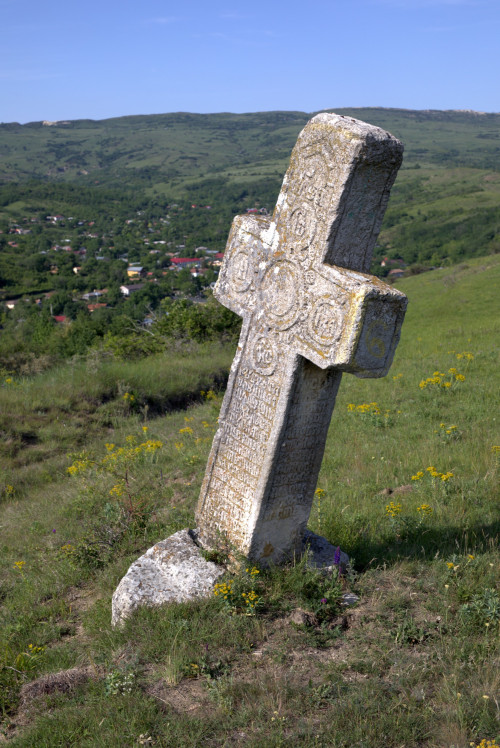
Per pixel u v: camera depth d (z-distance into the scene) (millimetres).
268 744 3213
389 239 116000
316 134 4312
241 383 4949
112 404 13156
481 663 3734
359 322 4000
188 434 10773
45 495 8984
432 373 13727
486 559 4918
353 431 9859
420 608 4383
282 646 4043
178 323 21625
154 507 7039
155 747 3338
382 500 6770
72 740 3514
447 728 3211
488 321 25562
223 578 4711
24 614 5340
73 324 26078
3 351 19281
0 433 11305
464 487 6809
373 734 3223
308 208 4406
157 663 4023
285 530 4941
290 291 4527
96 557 6109
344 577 4828
